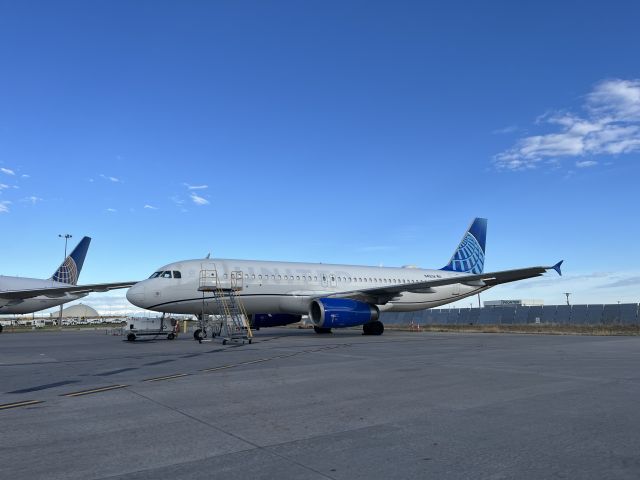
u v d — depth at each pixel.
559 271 25.09
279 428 6.27
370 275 32.66
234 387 9.45
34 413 7.23
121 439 5.79
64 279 47.72
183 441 5.69
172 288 25.28
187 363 13.79
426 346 19.56
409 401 7.96
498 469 4.65
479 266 40.06
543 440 5.62
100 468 4.75
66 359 15.36
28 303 41.66
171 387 9.49
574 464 4.79
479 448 5.33
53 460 5.01
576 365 12.63
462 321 54.97
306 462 4.89
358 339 24.83
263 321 29.92
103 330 52.41
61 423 6.60
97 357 15.95
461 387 9.26
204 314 26.61
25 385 9.91
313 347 19.28
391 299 29.64
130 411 7.34
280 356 15.60
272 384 9.80
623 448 5.29
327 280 30.31
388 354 16.02
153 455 5.16
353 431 6.09
